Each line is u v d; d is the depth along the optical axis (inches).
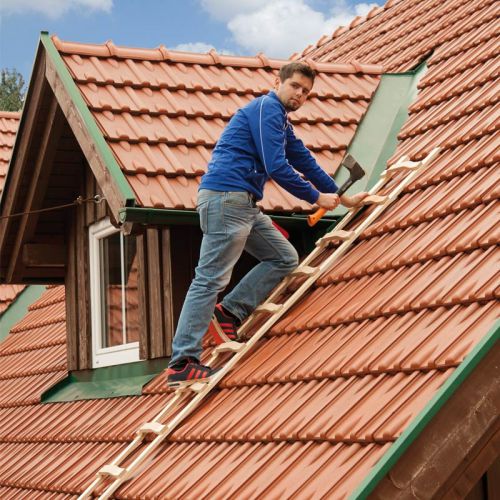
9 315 442.0
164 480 221.8
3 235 335.6
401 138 286.5
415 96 305.9
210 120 290.2
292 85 243.8
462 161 250.8
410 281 221.3
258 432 211.2
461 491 178.9
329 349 220.2
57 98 289.4
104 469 241.1
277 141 240.7
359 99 313.3
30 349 389.7
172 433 238.4
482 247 214.2
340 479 180.2
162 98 291.3
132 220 255.6
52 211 335.3
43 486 273.9
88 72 289.9
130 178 261.4
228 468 208.5
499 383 181.5
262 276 251.0
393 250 237.8
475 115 268.8
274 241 250.8
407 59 331.3
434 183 252.7
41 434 308.2
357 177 254.4
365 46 386.9
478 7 332.5
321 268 251.6
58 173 324.2
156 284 287.0
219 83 305.6
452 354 186.5
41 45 296.2
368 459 180.9
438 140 269.7
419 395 184.9
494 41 299.9
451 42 321.7
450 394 176.9
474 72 291.3
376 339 211.2
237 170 241.0
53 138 308.5
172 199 258.1
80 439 285.0
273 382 225.8
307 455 194.5
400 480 174.4
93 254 324.2
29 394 345.4
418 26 359.9
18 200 329.1
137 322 302.7
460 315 198.7
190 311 242.1
